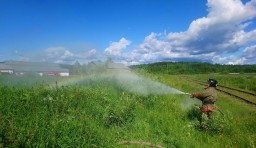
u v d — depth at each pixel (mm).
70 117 7449
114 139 7504
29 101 8109
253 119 11977
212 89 10633
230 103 18125
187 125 9875
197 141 8594
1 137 5676
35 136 5922
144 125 9188
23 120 6445
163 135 8672
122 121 9062
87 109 8922
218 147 8266
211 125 9891
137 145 7605
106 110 9164
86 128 6965
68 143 6207
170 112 11609
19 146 5656
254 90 33438
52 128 6391
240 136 9227
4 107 7176
